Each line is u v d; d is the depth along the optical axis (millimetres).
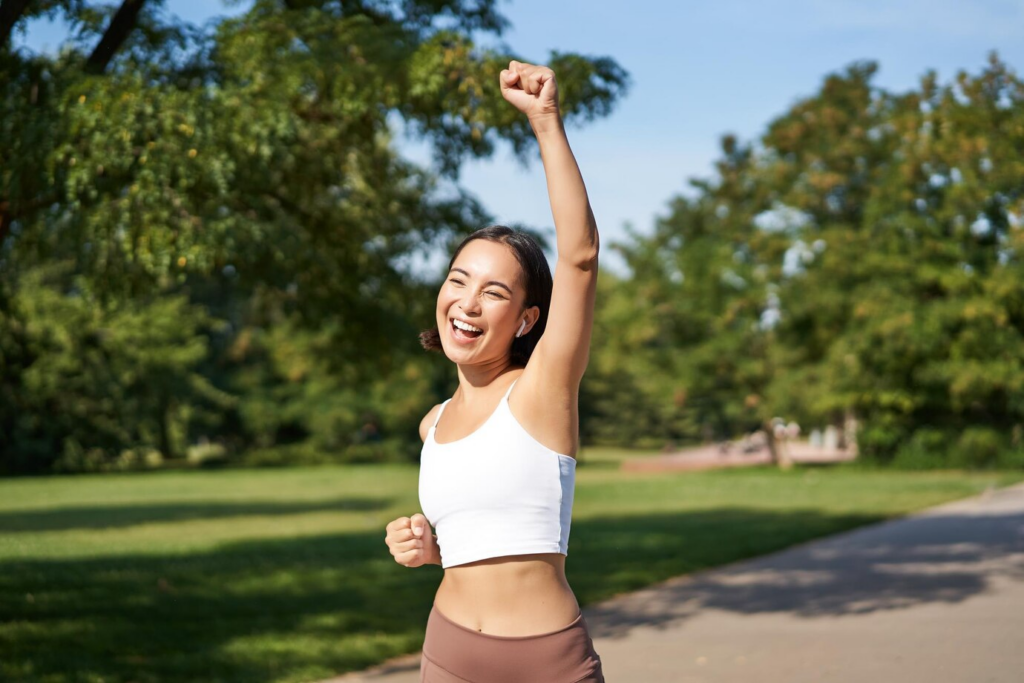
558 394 2271
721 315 37500
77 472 39812
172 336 40969
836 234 33250
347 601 9555
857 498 22172
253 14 7883
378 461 48969
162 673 6629
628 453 59188
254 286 11625
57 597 9508
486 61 7641
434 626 2389
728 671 6621
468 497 2291
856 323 33094
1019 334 32156
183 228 7258
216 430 51844
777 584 10344
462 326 2391
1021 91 30547
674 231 38812
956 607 8664
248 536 15742
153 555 13078
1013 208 30812
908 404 32875
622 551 13102
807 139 35500
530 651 2270
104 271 8805
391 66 7539
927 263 31531
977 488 23734
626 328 39094
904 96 32938
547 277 2467
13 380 12445
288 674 6645
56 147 6832
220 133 7188
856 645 7285
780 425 38781
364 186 11242
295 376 45031
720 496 24141
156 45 8078
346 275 11375
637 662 6988
